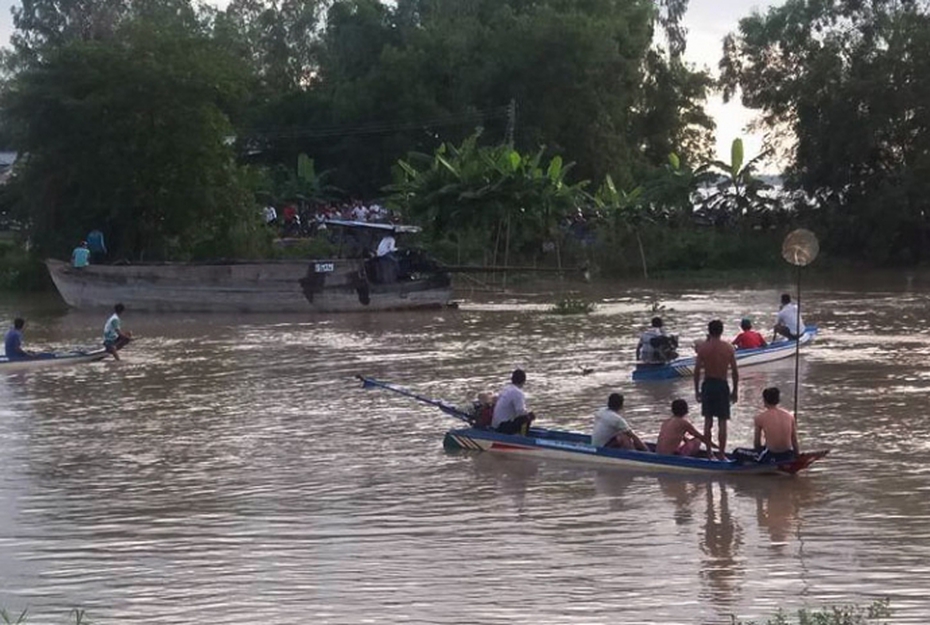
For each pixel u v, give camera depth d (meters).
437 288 46.94
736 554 14.60
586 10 82.94
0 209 70.00
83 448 21.45
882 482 18.08
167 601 13.16
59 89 55.25
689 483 18.20
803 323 38.09
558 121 76.25
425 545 15.17
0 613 12.77
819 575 13.72
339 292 45.94
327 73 87.44
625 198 67.69
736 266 69.25
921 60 69.81
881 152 72.69
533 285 60.34
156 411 25.16
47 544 15.41
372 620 12.48
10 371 31.20
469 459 20.12
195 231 58.44
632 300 51.47
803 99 72.00
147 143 55.69
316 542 15.35
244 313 46.12
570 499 17.41
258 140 79.69
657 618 12.39
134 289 47.22
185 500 17.61
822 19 73.69
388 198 66.50
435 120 75.88
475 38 78.56
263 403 25.95
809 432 21.86
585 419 23.67
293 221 67.12
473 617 12.49
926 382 27.42
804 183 73.25
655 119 85.56
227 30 90.12
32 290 58.31
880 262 71.25
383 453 20.70
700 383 22.84
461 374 29.72
